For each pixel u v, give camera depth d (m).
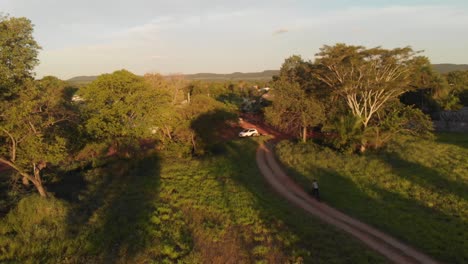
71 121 23.52
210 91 88.69
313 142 37.78
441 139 37.97
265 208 18.62
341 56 32.53
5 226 15.12
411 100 52.47
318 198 19.64
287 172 26.52
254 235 15.28
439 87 53.41
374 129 32.41
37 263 12.16
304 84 39.50
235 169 28.33
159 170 28.70
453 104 55.12
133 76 30.58
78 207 18.44
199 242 14.68
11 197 19.12
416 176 21.91
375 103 33.53
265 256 13.20
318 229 15.41
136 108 29.41
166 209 18.59
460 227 14.51
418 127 34.41
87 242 13.95
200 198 20.75
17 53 16.02
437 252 12.54
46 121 18.50
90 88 28.89
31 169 20.95
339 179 22.91
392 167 24.50
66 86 45.81
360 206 17.98
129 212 18.05
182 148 34.47
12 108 15.66
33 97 17.16
